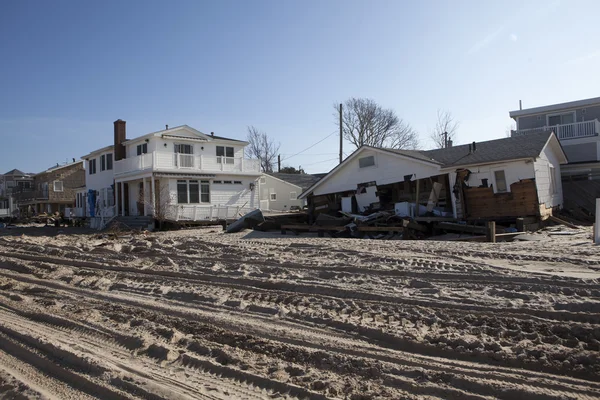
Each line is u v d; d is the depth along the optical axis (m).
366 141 51.34
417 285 7.33
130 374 4.62
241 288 8.08
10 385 4.51
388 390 4.08
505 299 6.23
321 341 5.31
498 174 18.98
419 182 21.61
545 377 4.10
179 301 7.59
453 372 4.30
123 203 30.95
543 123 31.05
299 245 12.89
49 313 7.18
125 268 10.69
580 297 6.05
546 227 18.41
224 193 31.81
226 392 4.18
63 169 53.94
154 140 29.48
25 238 20.23
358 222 17.94
